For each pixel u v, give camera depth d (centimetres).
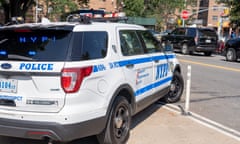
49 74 344
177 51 2284
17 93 360
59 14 2655
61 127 344
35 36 375
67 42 359
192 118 592
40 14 3109
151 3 5141
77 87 347
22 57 361
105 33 418
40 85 348
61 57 350
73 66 346
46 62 349
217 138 489
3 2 1870
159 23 5100
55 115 346
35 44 368
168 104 697
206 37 2031
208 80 1042
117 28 452
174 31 2266
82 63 356
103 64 390
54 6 2664
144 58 510
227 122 580
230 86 942
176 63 688
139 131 511
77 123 351
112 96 402
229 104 719
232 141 479
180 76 709
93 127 373
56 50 356
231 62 1678
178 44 2189
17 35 383
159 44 611
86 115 359
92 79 366
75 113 348
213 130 527
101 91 381
